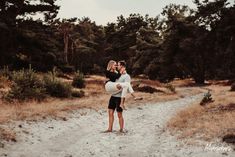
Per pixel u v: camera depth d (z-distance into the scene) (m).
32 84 18.42
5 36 37.22
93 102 18.20
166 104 21.78
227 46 50.53
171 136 9.73
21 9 38.72
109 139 9.17
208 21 53.47
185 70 66.62
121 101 10.22
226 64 52.28
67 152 7.73
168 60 67.81
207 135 9.23
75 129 10.91
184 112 14.85
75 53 83.62
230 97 21.50
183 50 65.19
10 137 8.45
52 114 12.49
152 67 69.44
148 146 8.54
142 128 11.44
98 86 31.86
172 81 71.94
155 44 79.19
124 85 10.12
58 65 43.34
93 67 88.50
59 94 20.80
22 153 7.45
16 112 11.80
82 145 8.41
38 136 9.29
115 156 7.51
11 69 36.59
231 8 50.34
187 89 43.94
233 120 11.26
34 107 13.50
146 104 20.78
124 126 11.88
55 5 40.09
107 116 14.62
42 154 7.46
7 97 16.12
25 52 39.50
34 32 40.31
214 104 17.14
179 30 67.88
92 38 106.50
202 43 56.41
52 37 43.50
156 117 14.84
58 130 10.43
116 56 101.56
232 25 48.47
